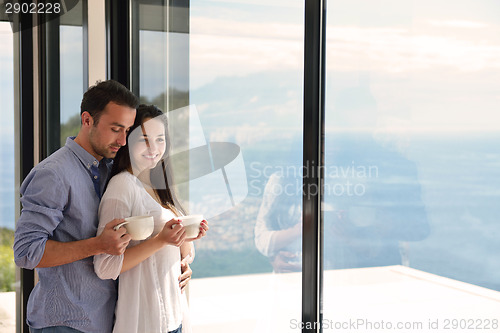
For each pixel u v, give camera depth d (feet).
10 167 8.94
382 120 4.05
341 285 4.68
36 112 9.00
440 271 3.47
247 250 5.64
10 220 8.96
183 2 6.82
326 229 4.87
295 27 5.02
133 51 8.84
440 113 3.43
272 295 5.42
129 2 8.75
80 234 5.05
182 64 6.89
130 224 4.88
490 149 3.02
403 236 3.84
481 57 3.08
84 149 5.19
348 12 4.47
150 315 5.18
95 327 5.15
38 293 5.08
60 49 8.91
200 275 6.37
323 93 4.87
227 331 5.99
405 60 3.77
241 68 5.65
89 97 5.15
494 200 3.00
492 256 3.03
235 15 5.71
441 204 3.44
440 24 3.42
